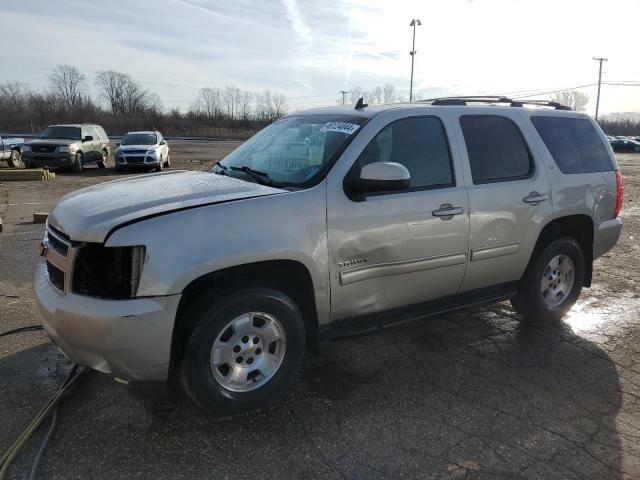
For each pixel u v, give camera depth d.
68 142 20.11
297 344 3.40
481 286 4.39
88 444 2.98
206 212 3.00
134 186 3.60
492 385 3.79
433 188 3.89
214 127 80.56
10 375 3.72
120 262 2.84
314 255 3.32
